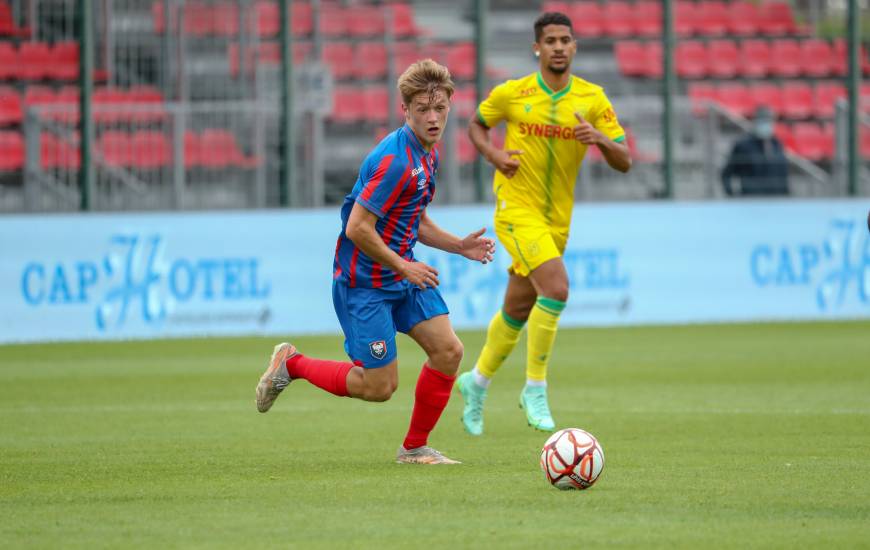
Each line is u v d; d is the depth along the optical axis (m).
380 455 25.42
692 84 79.44
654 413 32.09
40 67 69.31
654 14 84.38
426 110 22.66
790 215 62.53
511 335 29.05
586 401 34.84
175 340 54.84
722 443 26.59
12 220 54.44
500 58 81.31
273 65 67.50
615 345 51.28
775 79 81.62
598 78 82.25
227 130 62.81
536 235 29.69
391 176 22.48
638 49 82.94
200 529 17.67
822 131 79.44
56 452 26.11
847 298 63.22
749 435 27.88
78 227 55.12
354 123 71.38
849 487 20.80
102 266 55.31
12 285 54.44
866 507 19.00
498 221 30.69
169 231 56.09
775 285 62.34
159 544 16.72
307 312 57.75
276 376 24.66
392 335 23.42
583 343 52.25
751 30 84.56
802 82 81.12
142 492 20.94
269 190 62.44
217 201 62.09
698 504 19.27
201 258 56.41
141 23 65.25
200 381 40.69
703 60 82.38
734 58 82.19
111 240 55.41
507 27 83.62
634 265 60.66
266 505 19.52
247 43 67.50
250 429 29.92
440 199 61.72
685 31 84.25
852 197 64.38
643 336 55.09
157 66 65.50
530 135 30.41
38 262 54.69
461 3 82.56
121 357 48.38
